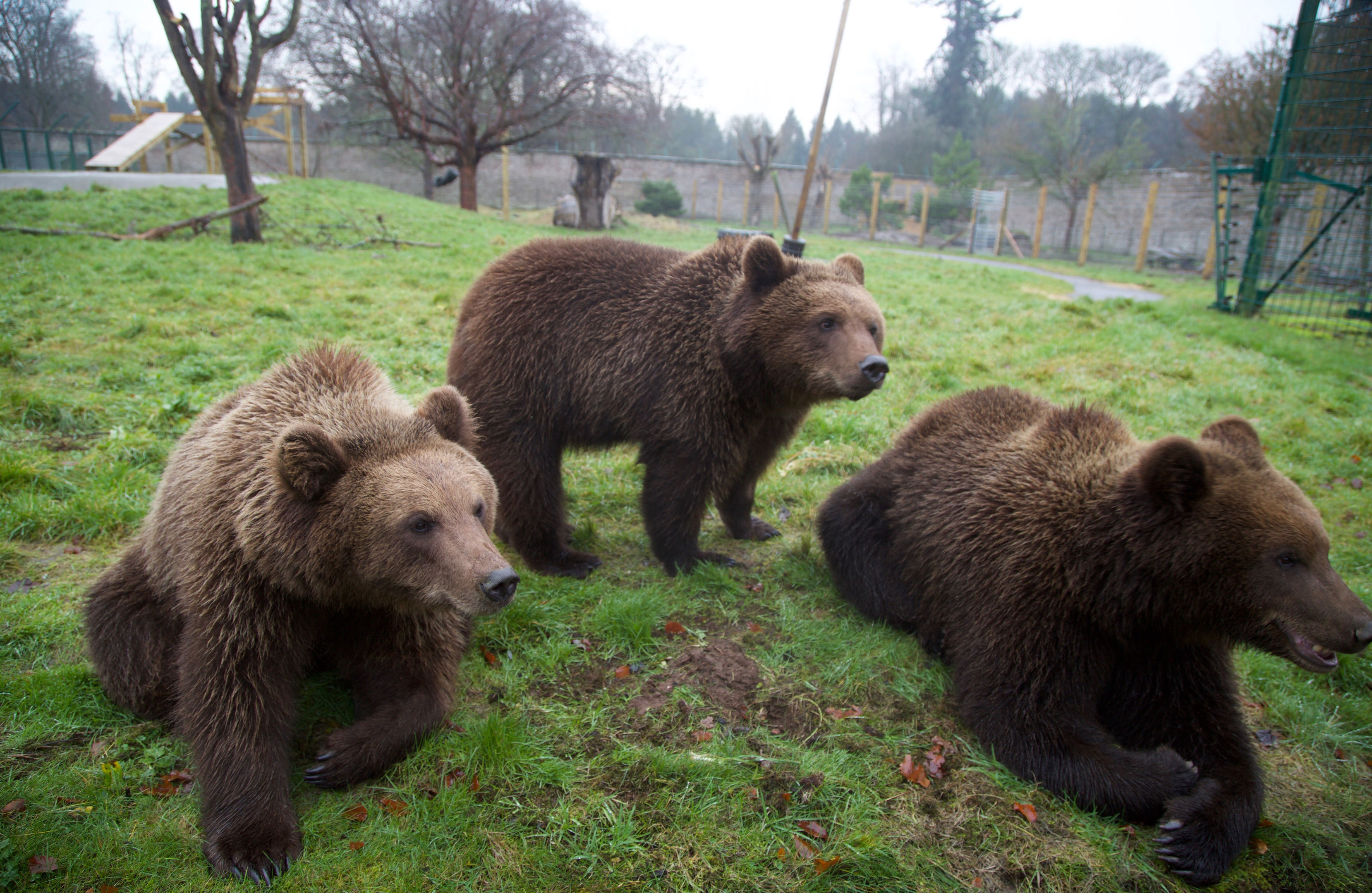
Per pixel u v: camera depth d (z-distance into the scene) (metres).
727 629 4.40
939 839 2.99
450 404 3.35
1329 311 15.45
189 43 14.72
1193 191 33.88
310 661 3.52
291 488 2.87
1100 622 3.35
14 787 2.98
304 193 22.69
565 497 5.93
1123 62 54.09
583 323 4.82
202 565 3.02
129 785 3.05
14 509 4.92
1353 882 3.03
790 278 4.58
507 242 19.84
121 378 7.32
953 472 4.12
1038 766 3.26
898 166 64.25
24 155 43.25
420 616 3.33
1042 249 41.25
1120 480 3.40
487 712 3.58
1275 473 3.25
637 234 31.00
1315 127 15.44
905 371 9.64
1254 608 3.10
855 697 3.80
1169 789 3.12
